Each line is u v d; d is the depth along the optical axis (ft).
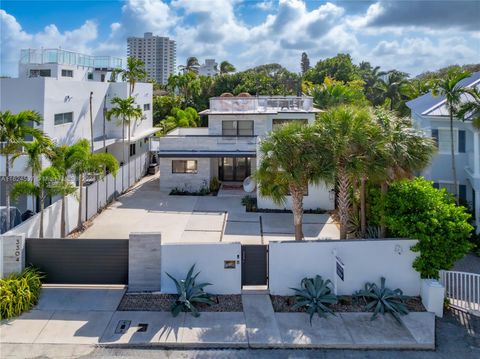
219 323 35.32
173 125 143.64
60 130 76.38
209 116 95.91
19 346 31.68
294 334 33.68
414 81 169.68
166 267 40.86
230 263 40.81
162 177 91.09
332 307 38.14
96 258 41.86
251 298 39.99
